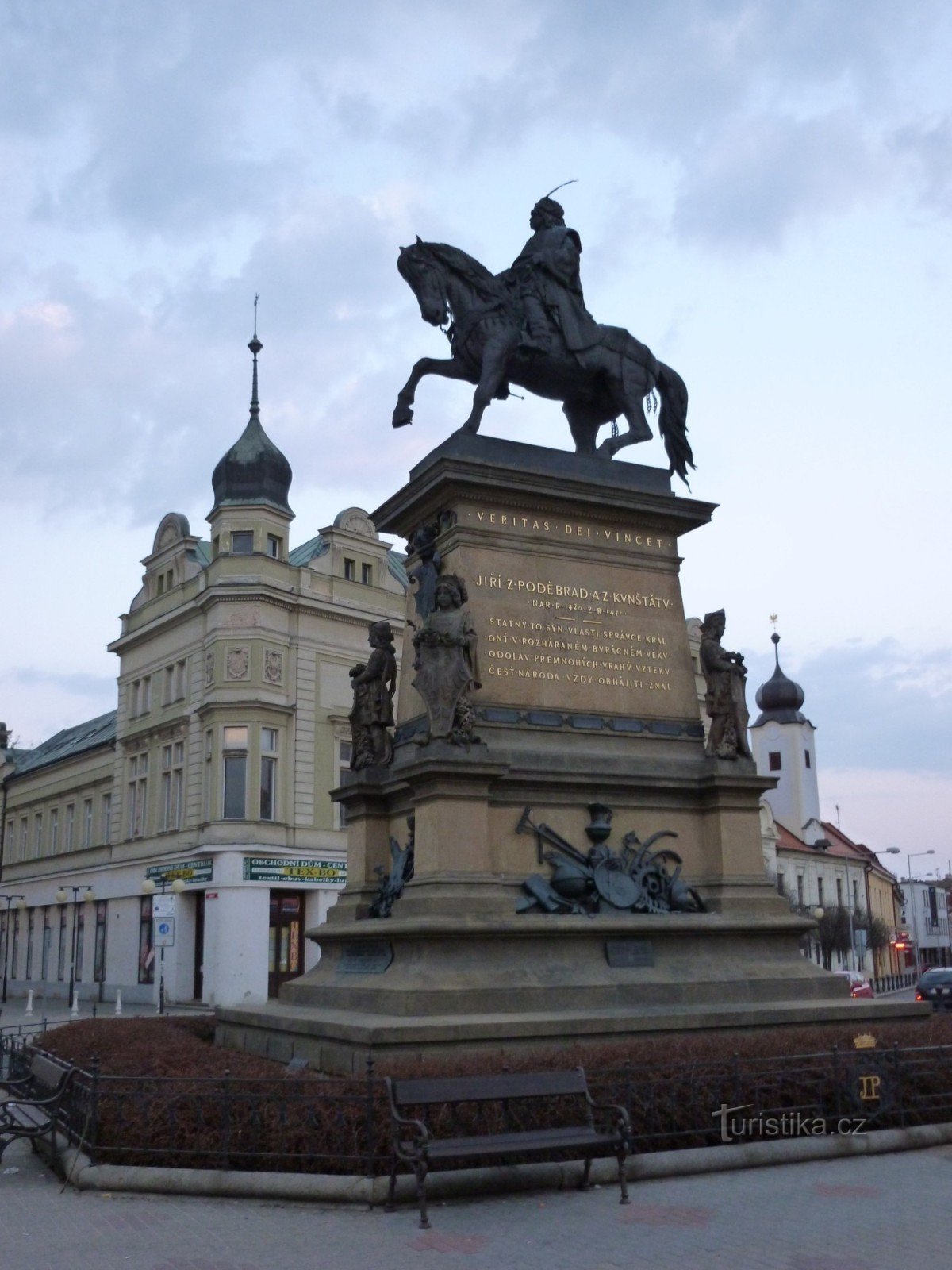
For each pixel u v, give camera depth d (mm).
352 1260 7652
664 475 16656
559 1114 9586
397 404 16516
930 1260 7570
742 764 15367
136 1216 8852
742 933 14492
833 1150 10273
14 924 62344
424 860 13555
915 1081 11180
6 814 65375
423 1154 8555
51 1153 10758
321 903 43844
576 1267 7477
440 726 13648
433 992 12344
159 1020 17609
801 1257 7633
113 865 50219
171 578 48562
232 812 42438
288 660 44438
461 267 16422
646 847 14750
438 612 14125
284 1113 9578
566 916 13625
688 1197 9047
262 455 45562
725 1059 10516
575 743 14805
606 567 15750
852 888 95000
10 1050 16156
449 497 15258
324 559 46375
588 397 17375
